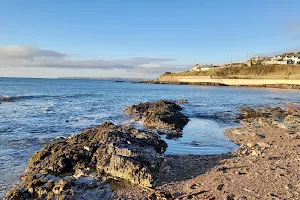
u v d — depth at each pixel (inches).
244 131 985.5
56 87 4756.4
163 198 425.1
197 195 423.2
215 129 1057.5
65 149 617.3
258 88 4785.9
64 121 1198.3
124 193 455.2
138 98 2687.0
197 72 7667.3
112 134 687.7
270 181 462.0
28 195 452.1
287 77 5157.5
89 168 558.3
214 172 532.1
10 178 525.3
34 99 2236.7
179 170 558.3
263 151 697.0
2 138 848.3
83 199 429.4
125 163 517.0
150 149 632.4
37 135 901.8
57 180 488.4
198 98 2694.4
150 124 1112.8
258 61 7313.0
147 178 487.5
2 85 4810.5
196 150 739.4
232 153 697.0
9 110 1507.1
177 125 1087.6
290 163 563.2
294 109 1573.6
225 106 1914.4
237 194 414.9
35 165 579.2
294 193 410.3
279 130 999.6
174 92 3791.8
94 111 1568.7
